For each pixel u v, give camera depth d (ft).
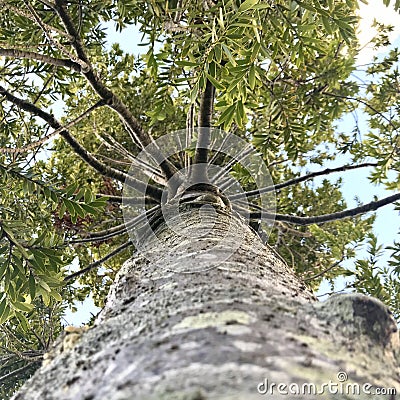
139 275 6.57
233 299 4.40
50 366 4.22
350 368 3.49
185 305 4.38
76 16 16.35
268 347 3.35
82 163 21.93
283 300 4.61
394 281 18.16
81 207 13.53
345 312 4.18
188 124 13.41
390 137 19.16
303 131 17.65
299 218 16.37
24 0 11.41
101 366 3.67
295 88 18.97
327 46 18.35
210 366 3.05
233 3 9.85
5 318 13.07
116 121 21.99
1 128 18.51
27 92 18.63
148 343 3.67
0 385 21.03
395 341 4.25
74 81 20.08
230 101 11.80
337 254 18.10
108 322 4.64
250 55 10.38
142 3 16.26
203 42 10.94
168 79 15.06
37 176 14.16
